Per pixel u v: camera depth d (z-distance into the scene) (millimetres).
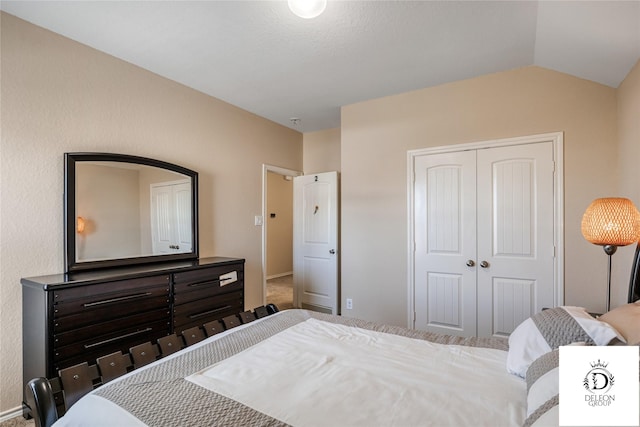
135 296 2219
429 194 3166
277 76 2920
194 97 3197
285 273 7145
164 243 2844
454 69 2793
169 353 1581
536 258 2697
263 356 1394
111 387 1128
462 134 3010
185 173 3047
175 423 922
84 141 2367
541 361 1067
